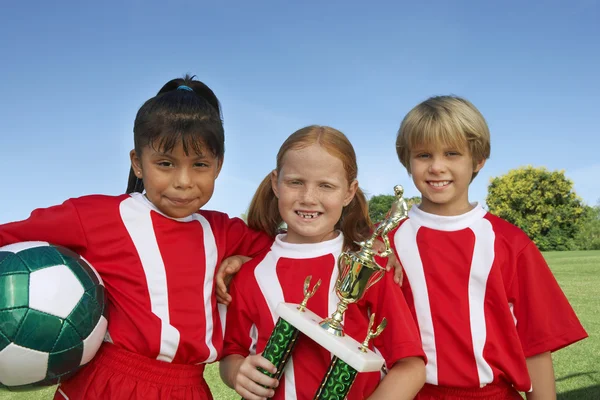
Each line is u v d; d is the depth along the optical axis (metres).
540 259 2.24
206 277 2.09
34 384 1.76
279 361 1.77
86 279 1.82
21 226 1.88
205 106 2.04
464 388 2.13
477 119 2.29
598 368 4.76
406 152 2.40
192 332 1.98
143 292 1.97
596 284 11.15
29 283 1.69
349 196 2.11
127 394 1.90
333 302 1.96
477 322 2.17
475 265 2.21
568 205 38.69
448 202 2.31
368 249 1.76
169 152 1.90
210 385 4.50
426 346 2.19
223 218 2.32
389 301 1.95
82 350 1.78
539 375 2.20
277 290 2.01
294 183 1.98
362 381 1.89
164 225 2.06
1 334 1.65
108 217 2.00
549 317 2.17
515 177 40.62
